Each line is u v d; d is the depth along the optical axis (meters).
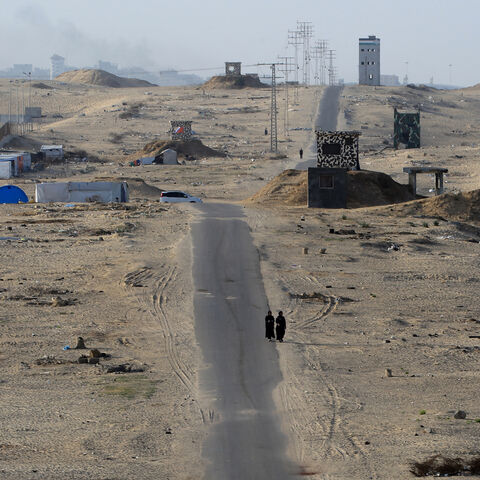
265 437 77.25
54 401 90.00
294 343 117.94
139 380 98.81
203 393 93.19
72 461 70.38
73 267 173.38
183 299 146.12
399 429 79.69
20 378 99.81
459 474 66.62
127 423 81.81
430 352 113.81
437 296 152.62
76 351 113.19
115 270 170.12
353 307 142.50
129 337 121.19
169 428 80.19
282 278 163.88
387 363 107.94
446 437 76.94
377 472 67.50
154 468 68.62
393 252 195.00
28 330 124.94
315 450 73.25
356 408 87.50
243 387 95.75
